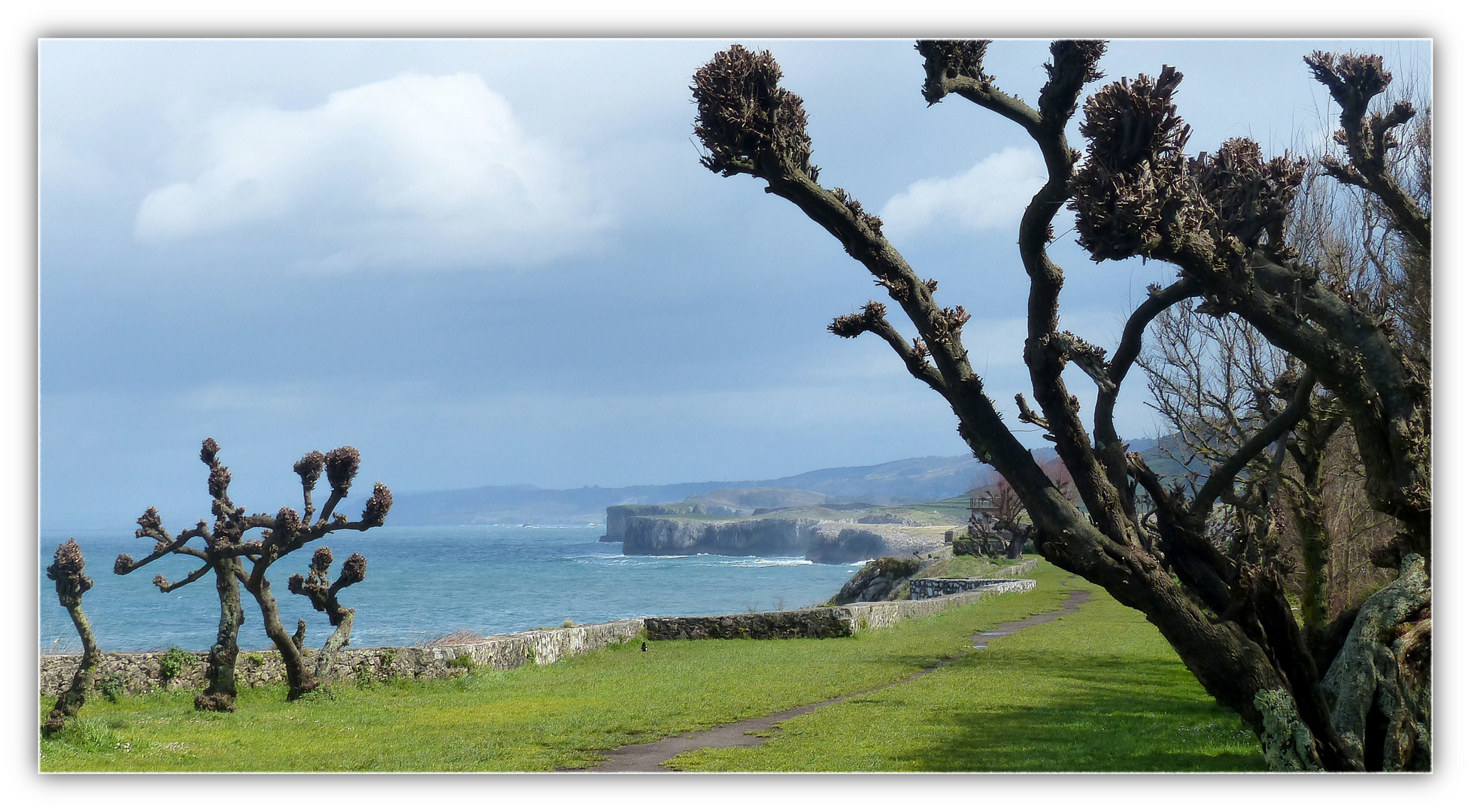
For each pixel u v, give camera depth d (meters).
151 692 19.16
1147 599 11.52
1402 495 11.45
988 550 74.88
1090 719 16.53
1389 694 11.55
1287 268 11.83
